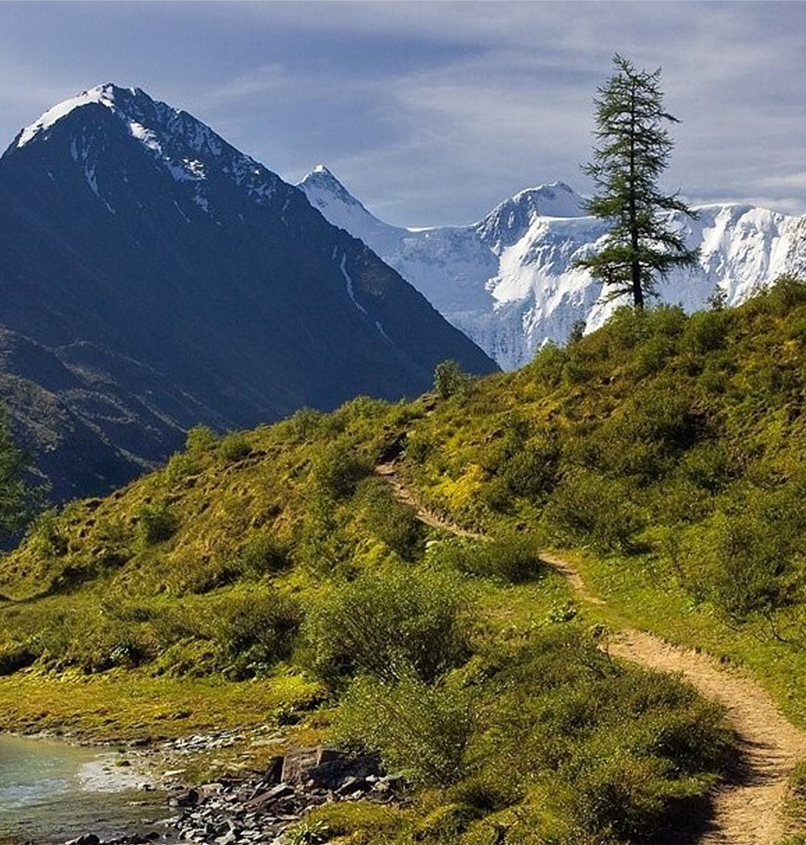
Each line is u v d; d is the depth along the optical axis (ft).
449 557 134.31
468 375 206.69
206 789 77.51
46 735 104.99
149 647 138.51
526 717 71.31
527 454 151.64
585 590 114.52
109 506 229.25
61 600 191.62
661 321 167.32
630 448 139.03
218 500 199.72
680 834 52.26
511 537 130.31
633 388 155.12
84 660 139.13
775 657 82.84
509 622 108.06
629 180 181.47
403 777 69.82
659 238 184.75
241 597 151.64
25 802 76.69
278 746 90.02
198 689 119.75
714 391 142.31
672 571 109.81
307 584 151.74
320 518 165.68
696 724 63.62
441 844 53.83
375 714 67.67
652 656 90.84
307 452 197.06
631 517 126.00
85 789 80.12
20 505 256.73
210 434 241.35
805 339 140.05
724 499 119.96
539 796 55.67
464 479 157.99
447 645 93.35
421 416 193.57
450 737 65.51
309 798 71.41
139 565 193.88
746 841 50.55
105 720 109.09
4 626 164.76
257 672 120.06
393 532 147.54
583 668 81.30
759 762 62.39
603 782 53.62
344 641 95.20
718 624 93.35
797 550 99.81
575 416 156.56
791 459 121.29
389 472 177.68
